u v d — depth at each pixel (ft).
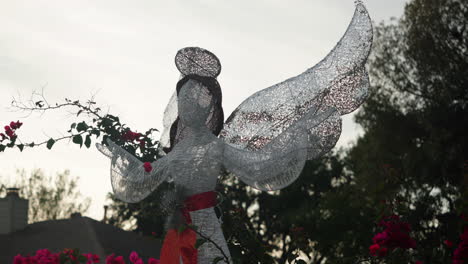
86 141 18.11
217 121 13.38
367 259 17.19
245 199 90.74
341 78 13.55
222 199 13.30
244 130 13.89
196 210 12.81
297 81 13.84
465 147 58.08
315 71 13.82
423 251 19.40
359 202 48.57
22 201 50.83
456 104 61.16
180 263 12.96
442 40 62.44
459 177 55.98
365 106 67.31
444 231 21.17
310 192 92.79
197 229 12.55
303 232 16.29
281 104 13.74
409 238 15.83
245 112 13.98
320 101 13.61
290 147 12.05
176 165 13.14
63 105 18.35
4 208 49.78
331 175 92.43
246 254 15.30
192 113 13.11
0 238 47.88
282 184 12.06
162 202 13.30
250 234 15.90
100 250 44.19
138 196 13.43
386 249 16.24
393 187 28.76
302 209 75.72
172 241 13.05
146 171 13.17
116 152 13.96
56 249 45.16
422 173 57.36
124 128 18.21
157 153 17.83
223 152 12.95
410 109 65.31
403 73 65.26
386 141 64.28
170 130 14.08
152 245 49.52
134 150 18.04
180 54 13.87
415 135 63.98
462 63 61.62
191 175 12.88
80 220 51.24
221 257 12.19
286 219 73.67
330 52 13.79
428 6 63.93
